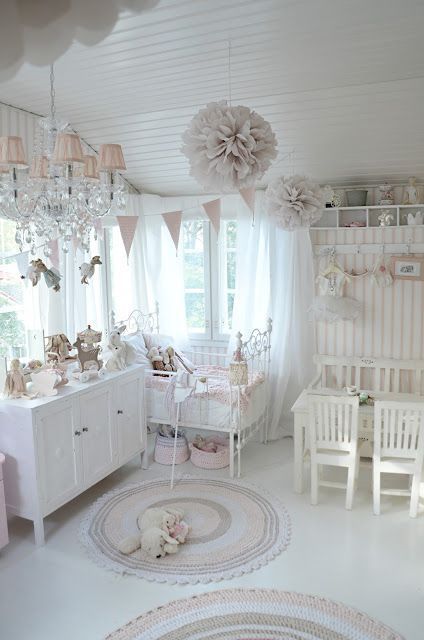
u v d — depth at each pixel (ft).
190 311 16.97
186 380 12.61
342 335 14.79
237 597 8.35
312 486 11.30
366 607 8.08
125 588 8.64
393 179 13.91
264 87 10.82
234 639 7.45
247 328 15.42
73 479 10.74
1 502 9.45
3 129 11.44
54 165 8.25
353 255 14.53
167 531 9.82
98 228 12.83
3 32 1.22
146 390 13.65
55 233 11.13
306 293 14.84
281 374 14.99
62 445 10.37
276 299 15.07
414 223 13.57
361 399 12.44
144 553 9.59
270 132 6.01
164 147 13.80
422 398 12.94
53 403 10.04
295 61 9.76
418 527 10.41
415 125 11.75
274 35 8.86
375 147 12.65
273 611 8.02
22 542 10.02
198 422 13.08
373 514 10.94
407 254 14.01
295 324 14.89
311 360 15.16
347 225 14.39
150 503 11.41
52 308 12.84
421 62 9.68
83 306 13.80
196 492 11.91
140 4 1.22
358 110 11.41
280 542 9.86
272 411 15.35
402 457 10.82
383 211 13.96
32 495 9.78
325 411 10.84
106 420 11.73
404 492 10.84
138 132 13.17
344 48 9.26
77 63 9.64
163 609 8.11
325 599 8.26
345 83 10.53
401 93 10.78
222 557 9.44
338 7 8.05
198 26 8.50
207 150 5.69
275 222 10.60
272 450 14.39
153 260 16.34
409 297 14.10
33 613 8.05
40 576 8.98
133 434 12.76
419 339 14.12
